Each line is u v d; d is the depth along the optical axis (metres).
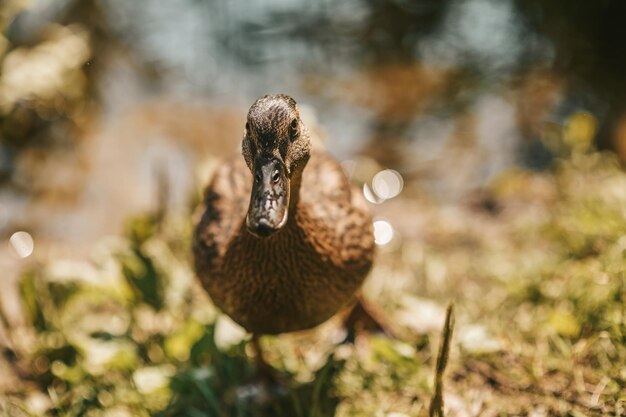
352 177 6.08
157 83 7.21
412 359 3.64
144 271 4.23
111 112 6.84
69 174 6.27
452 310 2.87
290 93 7.04
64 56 6.68
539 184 5.86
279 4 8.11
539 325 3.85
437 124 6.63
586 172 5.48
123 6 8.09
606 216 4.51
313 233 3.25
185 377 3.64
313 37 7.66
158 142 6.55
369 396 3.59
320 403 3.56
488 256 4.88
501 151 6.27
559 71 6.98
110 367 3.86
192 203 5.07
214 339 3.79
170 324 4.27
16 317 4.53
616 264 3.89
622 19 7.16
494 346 3.70
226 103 6.96
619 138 6.08
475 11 7.74
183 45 7.65
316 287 3.33
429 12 7.73
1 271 5.24
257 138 2.94
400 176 6.16
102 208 5.95
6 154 6.36
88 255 5.44
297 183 3.12
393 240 5.30
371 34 7.61
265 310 3.35
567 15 7.37
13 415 3.75
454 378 3.64
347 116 6.75
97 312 4.62
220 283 3.38
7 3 6.41
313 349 4.04
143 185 6.13
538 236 5.02
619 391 3.24
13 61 6.46
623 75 6.84
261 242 3.18
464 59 7.23
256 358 3.73
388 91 6.98
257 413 3.64
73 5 7.61
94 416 3.64
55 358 4.04
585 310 3.80
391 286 4.63
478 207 5.73
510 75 7.02
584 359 3.57
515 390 3.52
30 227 5.85
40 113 6.48
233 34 7.77
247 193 3.55
